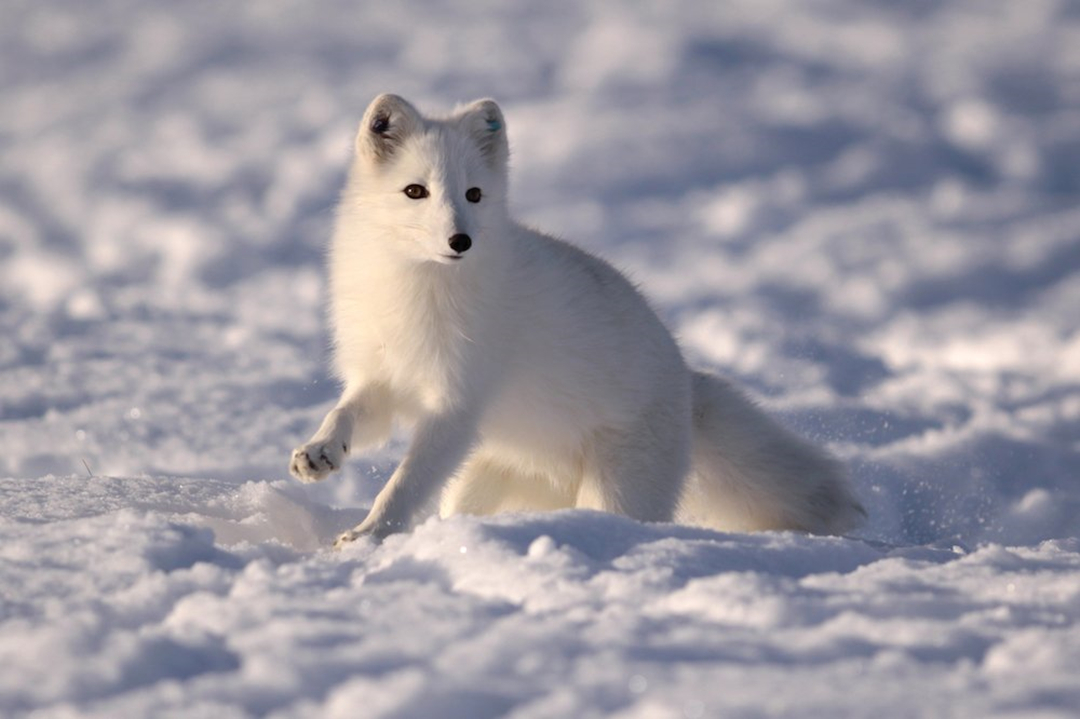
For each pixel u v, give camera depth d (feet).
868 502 37.68
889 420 48.24
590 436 25.95
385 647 12.28
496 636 12.46
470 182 24.43
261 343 64.34
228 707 10.91
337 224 25.99
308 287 84.58
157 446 42.98
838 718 10.43
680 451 26.43
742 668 11.68
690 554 16.51
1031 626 13.69
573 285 25.46
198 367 57.47
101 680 11.62
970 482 39.55
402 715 10.53
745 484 27.40
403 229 24.04
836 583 15.47
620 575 14.87
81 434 44.16
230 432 45.16
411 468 23.47
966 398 53.21
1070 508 37.11
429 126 24.66
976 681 11.46
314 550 20.13
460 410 24.02
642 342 26.08
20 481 24.80
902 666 11.87
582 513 18.02
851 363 60.95
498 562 15.49
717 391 27.89
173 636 12.64
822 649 12.44
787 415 48.65
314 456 22.22
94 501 22.79
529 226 27.02
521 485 27.53
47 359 58.29
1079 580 15.84
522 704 10.85
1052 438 45.60
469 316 23.95
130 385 52.60
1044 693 11.05
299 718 10.64
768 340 65.31
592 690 11.06
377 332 24.44
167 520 18.15
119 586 15.55
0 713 11.03
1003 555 17.80
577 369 25.21
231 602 14.02
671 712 10.33
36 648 12.46
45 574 15.96
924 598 14.43
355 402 24.13
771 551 17.38
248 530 21.75
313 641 12.55
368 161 24.95
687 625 13.23
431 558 16.19
